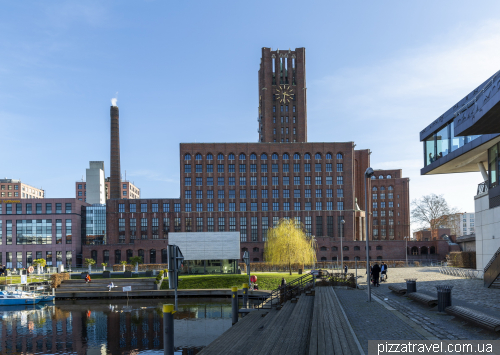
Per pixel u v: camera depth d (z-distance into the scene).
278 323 22.89
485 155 50.22
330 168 121.25
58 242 117.31
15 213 117.75
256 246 113.56
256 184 120.44
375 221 156.88
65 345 31.25
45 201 118.50
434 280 43.47
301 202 119.62
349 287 36.47
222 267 70.38
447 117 46.22
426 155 54.72
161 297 56.06
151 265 88.19
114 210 121.56
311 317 23.00
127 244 113.81
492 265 34.47
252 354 15.64
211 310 44.12
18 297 52.06
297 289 34.12
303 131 134.50
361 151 139.38
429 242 112.62
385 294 30.72
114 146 133.88
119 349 29.80
